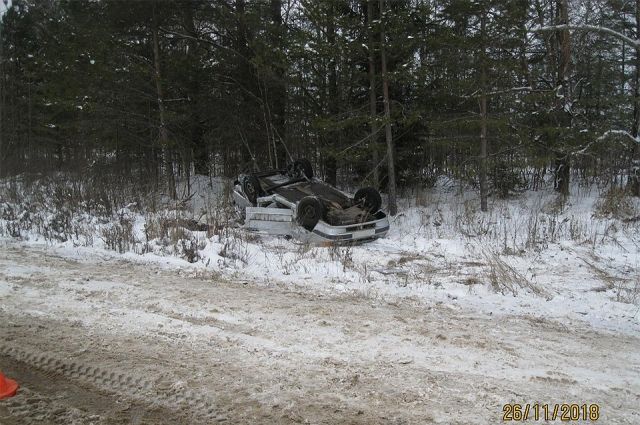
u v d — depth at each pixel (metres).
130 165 19.56
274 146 16.75
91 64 15.98
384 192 15.79
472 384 4.23
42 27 20.66
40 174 19.41
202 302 6.29
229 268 8.37
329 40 13.38
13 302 6.19
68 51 16.45
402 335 5.30
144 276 7.54
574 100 14.48
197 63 16.00
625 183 15.02
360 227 10.71
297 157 17.91
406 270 8.67
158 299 6.38
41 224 11.45
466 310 6.30
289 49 13.38
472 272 8.55
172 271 7.92
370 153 14.40
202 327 5.43
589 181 16.16
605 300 7.02
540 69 15.20
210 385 4.15
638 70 14.74
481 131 13.35
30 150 23.30
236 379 4.25
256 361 4.61
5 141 23.41
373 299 6.68
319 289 7.13
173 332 5.29
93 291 6.66
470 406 3.88
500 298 6.91
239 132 17.41
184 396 3.98
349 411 3.78
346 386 4.15
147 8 15.43
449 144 13.32
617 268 8.96
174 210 14.06
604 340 5.34
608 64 16.58
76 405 3.87
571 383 4.29
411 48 13.13
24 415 3.74
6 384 4.11
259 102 17.00
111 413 3.75
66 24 17.16
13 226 10.91
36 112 25.14
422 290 7.29
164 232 10.39
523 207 13.66
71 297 6.41
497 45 13.27
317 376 4.32
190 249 8.98
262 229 11.55
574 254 9.72
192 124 17.66
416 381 4.26
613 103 14.77
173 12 15.76
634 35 15.30
